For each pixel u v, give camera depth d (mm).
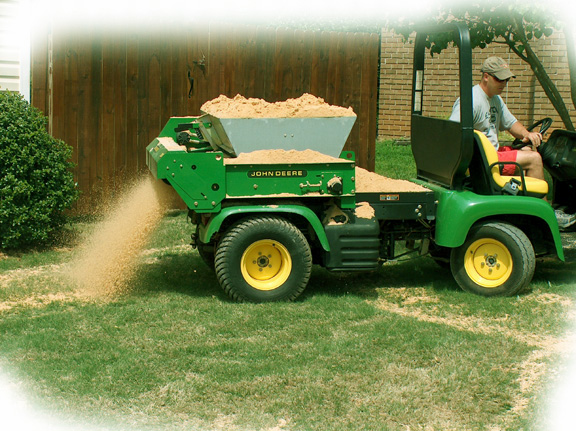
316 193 6141
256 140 6203
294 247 6176
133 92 9625
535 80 14227
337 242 6254
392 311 6227
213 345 5199
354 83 10602
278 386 4574
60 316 5777
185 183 5961
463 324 5910
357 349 5176
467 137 6273
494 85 6930
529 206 6477
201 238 6332
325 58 10438
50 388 4496
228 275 6125
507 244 6512
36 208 7766
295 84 10383
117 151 9625
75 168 9430
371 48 10570
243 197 6059
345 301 6309
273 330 5566
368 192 6457
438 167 6883
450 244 6500
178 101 9891
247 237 6090
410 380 4699
